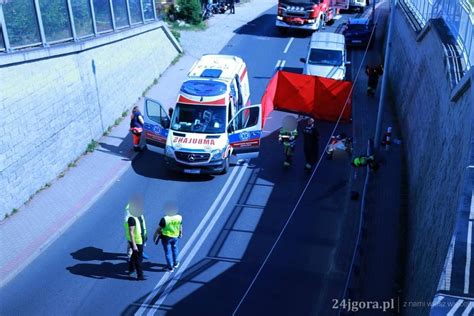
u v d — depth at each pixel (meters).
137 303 11.12
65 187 15.78
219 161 16.19
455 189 8.79
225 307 11.05
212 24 36.56
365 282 11.27
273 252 12.95
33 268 12.23
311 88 21.19
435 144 12.63
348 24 32.28
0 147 13.63
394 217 13.95
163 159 18.02
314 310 10.99
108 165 17.31
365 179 16.12
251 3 45.72
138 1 24.20
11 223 13.80
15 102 14.16
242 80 19.50
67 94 16.86
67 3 17.38
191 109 16.81
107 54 19.98
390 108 22.25
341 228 13.96
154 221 14.23
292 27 33.47
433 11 18.27
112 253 12.86
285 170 17.25
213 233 13.70
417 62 18.78
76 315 10.77
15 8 14.47
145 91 24.23
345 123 20.80
